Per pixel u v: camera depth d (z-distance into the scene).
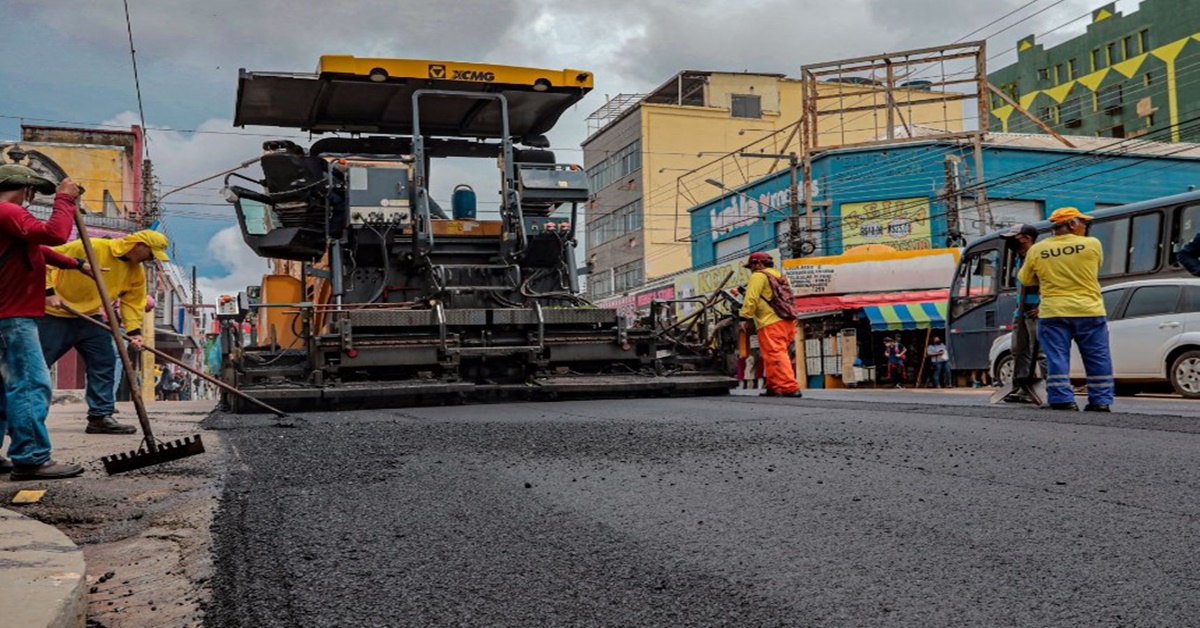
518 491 3.99
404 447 5.48
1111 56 59.00
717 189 53.09
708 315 12.08
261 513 3.58
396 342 9.96
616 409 8.62
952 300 19.78
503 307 10.98
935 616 2.24
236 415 9.25
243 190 11.13
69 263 5.68
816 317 30.61
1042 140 34.38
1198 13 53.72
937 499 3.61
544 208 11.52
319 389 9.54
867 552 2.85
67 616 2.03
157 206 38.28
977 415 7.20
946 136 32.38
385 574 2.70
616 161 56.72
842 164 33.66
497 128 12.58
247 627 2.26
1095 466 4.27
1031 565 2.65
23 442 4.73
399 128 12.45
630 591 2.51
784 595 2.44
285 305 9.98
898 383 27.81
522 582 2.61
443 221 11.00
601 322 10.88
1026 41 64.94
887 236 32.78
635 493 3.90
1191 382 12.46
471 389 9.95
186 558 3.03
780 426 6.39
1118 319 13.38
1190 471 4.07
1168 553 2.74
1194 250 8.43
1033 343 8.59
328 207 10.87
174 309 52.25
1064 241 7.96
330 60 10.81
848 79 52.09
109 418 7.49
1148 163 33.50
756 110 53.81
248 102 11.55
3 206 4.71
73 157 37.69
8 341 4.75
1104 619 2.19
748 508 3.54
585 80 11.70
